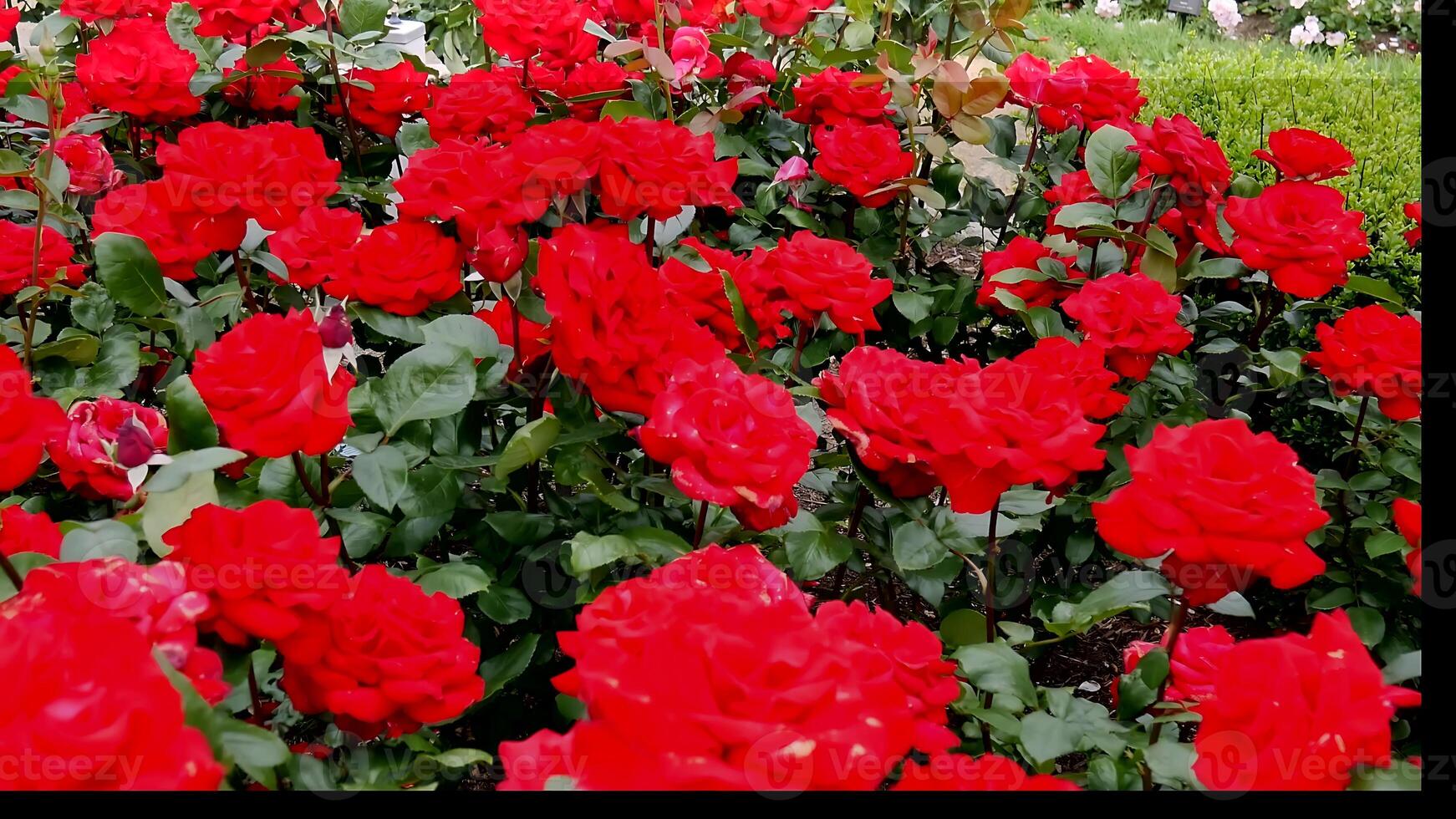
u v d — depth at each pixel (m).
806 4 2.50
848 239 2.64
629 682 0.78
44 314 2.32
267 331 1.25
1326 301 2.64
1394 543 1.88
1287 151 2.15
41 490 1.90
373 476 1.39
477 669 1.56
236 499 1.43
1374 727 0.93
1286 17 8.45
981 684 1.34
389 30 2.54
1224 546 1.12
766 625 0.86
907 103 2.41
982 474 1.34
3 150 1.73
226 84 2.45
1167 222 2.28
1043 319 2.07
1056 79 2.56
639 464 1.88
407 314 1.71
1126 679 1.33
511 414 1.95
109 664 0.80
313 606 1.08
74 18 2.78
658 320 1.46
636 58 2.61
